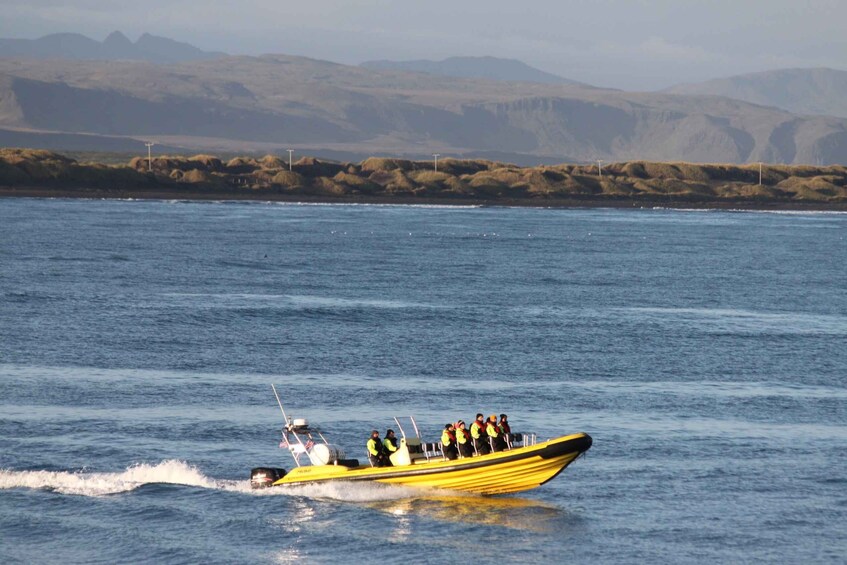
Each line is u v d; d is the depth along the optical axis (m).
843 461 153.00
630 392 195.00
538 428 167.88
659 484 142.25
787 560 118.25
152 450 152.25
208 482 140.50
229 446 155.25
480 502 135.50
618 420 174.00
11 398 177.62
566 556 118.56
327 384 195.50
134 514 129.00
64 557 116.81
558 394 191.75
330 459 139.88
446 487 136.38
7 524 125.00
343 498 136.62
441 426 167.62
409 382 199.00
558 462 132.50
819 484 142.88
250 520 128.00
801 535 125.19
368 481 137.12
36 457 147.50
